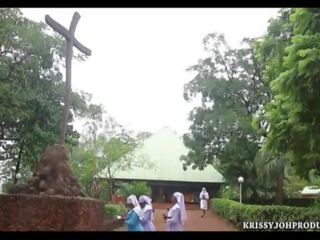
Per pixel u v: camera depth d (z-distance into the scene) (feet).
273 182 92.12
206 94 95.20
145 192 108.78
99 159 107.34
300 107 36.76
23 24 80.48
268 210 63.98
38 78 83.46
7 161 93.09
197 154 98.12
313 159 41.24
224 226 75.72
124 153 112.27
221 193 117.19
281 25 57.93
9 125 82.58
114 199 106.73
